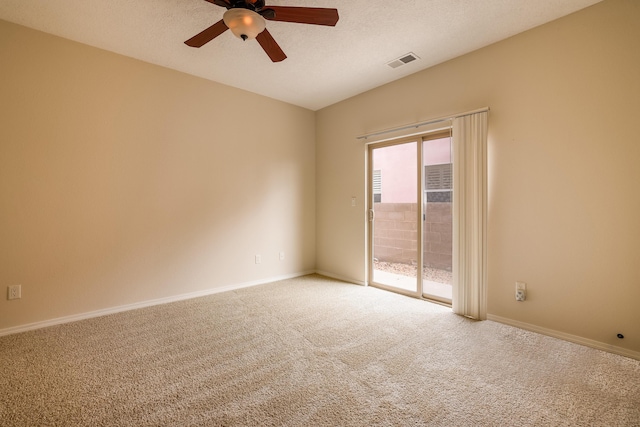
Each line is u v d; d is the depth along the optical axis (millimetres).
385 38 2609
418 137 3383
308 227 4602
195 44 2162
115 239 2896
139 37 2619
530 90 2475
